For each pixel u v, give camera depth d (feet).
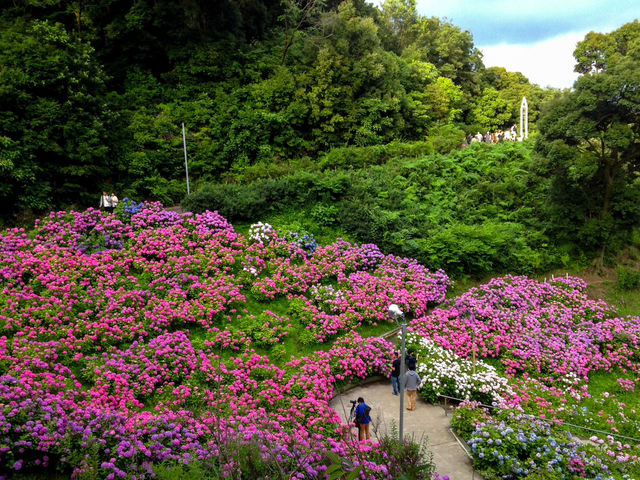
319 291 58.03
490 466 35.81
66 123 63.52
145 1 94.79
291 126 95.20
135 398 36.58
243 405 36.96
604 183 75.05
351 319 55.42
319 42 105.50
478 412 41.32
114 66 96.27
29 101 61.98
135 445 26.45
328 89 97.60
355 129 99.96
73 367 37.86
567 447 36.91
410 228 72.02
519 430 37.65
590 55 70.44
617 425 44.42
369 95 103.96
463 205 80.64
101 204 61.67
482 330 57.06
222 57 99.96
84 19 93.15
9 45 63.87
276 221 68.33
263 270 59.06
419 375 48.11
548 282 70.74
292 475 22.20
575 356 54.44
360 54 105.50
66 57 65.98
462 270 70.28
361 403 36.42
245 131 86.38
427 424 42.78
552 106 71.72
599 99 65.98
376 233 69.62
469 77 168.45
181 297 49.47
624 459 36.24
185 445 27.63
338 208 72.74
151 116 84.69
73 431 25.89
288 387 42.01
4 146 57.67
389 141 104.27
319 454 24.47
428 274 66.33
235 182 80.28
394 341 55.72
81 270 48.21
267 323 49.90
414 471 22.52
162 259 55.06
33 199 59.72
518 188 84.07
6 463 23.66
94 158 65.92
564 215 74.59
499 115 163.32
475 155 94.48
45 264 47.19
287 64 108.88
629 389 52.54
